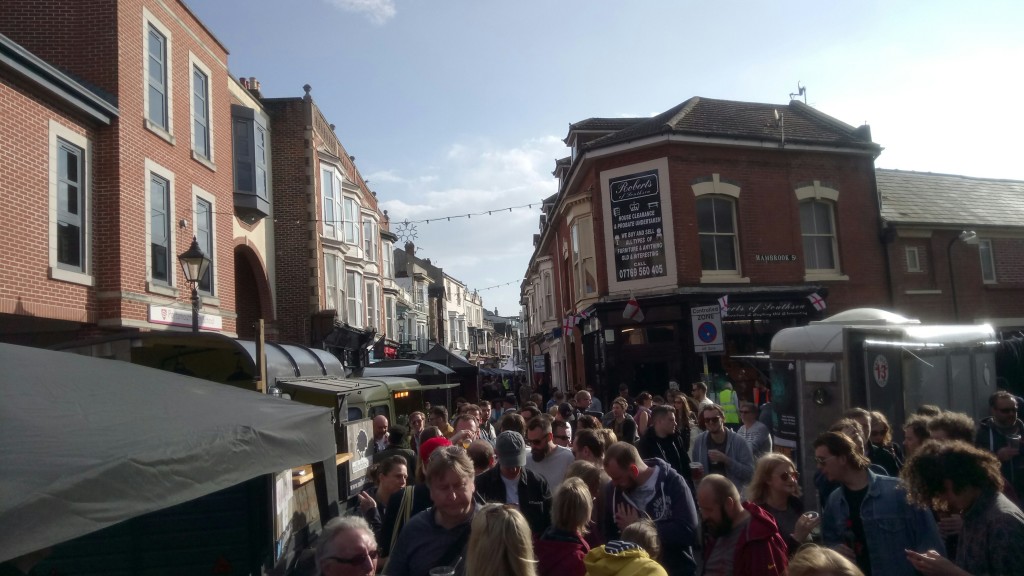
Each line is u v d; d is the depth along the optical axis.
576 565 4.19
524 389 20.47
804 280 19.84
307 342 23.55
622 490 5.37
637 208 19.03
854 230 20.89
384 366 20.48
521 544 3.44
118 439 3.61
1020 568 3.52
